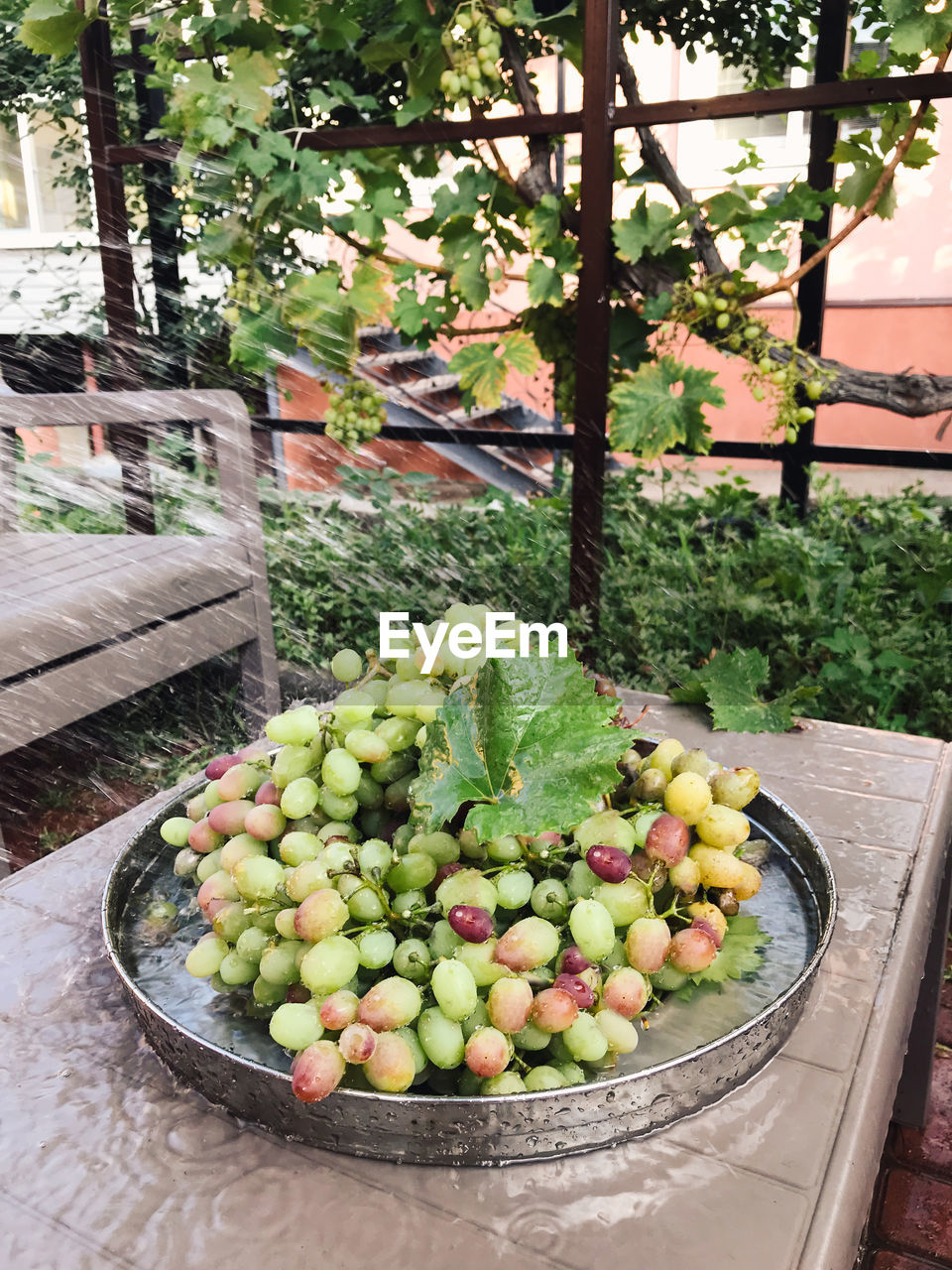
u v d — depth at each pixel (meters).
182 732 2.80
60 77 4.94
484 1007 0.59
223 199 3.56
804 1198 0.57
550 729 0.67
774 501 3.64
